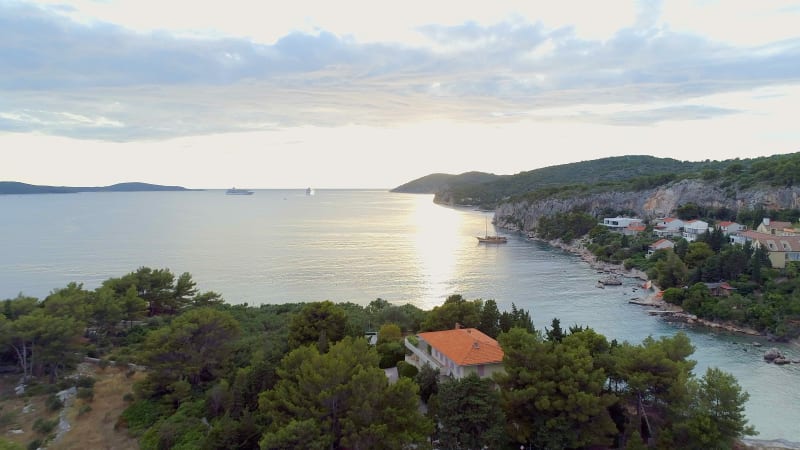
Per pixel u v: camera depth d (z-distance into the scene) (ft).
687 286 393.09
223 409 164.25
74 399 188.03
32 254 636.07
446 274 525.75
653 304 385.50
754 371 249.55
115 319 248.52
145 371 213.87
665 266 423.23
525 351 150.30
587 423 140.97
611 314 363.15
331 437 123.75
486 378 147.33
